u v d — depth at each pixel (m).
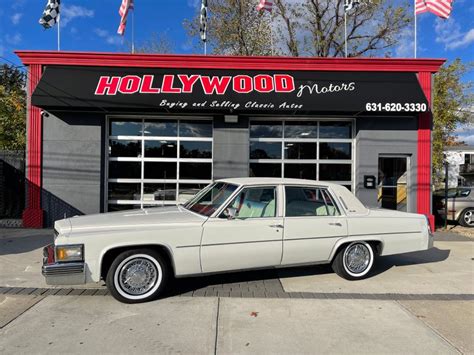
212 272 5.01
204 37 11.59
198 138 10.73
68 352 3.44
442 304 4.83
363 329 4.04
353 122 10.89
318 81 9.88
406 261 7.10
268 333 3.90
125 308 4.53
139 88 9.48
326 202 5.66
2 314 4.32
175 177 10.72
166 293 5.09
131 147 10.67
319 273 6.16
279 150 10.91
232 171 10.40
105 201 10.48
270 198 5.41
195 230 4.87
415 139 10.55
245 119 10.41
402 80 10.09
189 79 9.64
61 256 4.44
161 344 3.62
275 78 9.82
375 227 5.76
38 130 10.01
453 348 3.63
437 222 12.41
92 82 9.54
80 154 10.12
